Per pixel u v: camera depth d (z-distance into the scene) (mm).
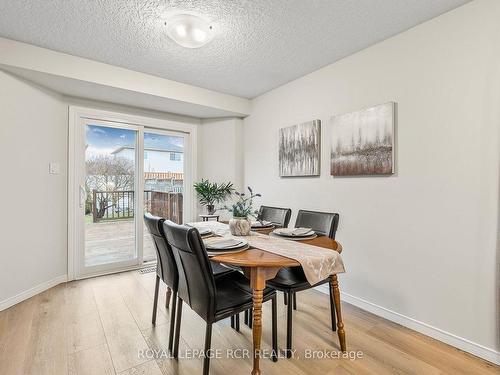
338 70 2709
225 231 2236
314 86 2959
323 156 2854
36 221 2717
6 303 2414
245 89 3510
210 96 3521
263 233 2248
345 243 2625
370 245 2420
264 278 1533
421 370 1647
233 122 3994
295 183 3184
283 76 3102
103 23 2105
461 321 1867
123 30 2199
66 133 3059
